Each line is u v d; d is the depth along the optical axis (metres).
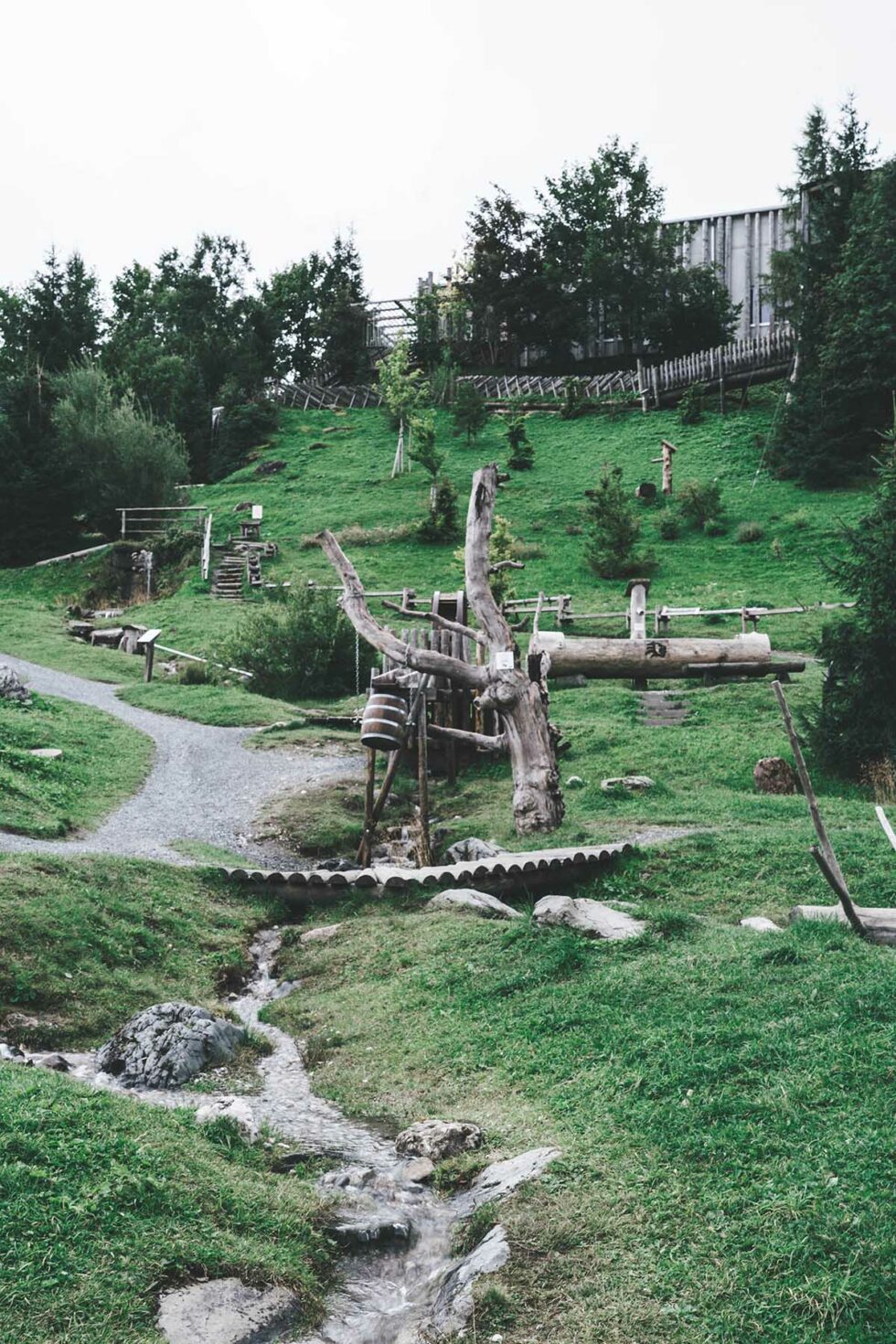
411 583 42.22
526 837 17.03
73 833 16.70
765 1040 8.03
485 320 78.38
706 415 61.72
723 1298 5.61
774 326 73.44
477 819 18.95
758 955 9.84
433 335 80.19
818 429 49.78
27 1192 6.04
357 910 14.05
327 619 32.12
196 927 13.20
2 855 13.40
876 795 19.41
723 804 18.09
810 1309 5.41
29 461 51.97
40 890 12.47
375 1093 9.09
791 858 14.41
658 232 76.94
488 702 17.69
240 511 52.97
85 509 54.28
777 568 40.84
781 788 19.84
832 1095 7.09
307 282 90.44
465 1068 9.11
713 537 45.31
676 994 9.42
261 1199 6.77
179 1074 9.33
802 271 57.53
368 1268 6.45
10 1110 6.85
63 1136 6.70
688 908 13.24
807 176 63.25
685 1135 7.09
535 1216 6.49
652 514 48.53
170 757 23.17
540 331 78.00
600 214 78.12
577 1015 9.46
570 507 50.31
